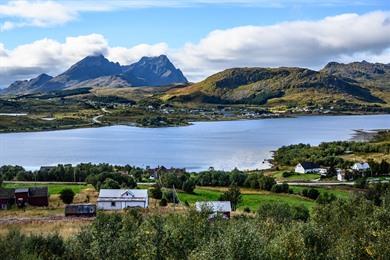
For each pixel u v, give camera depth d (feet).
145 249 124.57
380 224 158.92
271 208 284.20
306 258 129.80
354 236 152.76
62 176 581.53
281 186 527.81
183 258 122.42
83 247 143.74
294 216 289.74
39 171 589.73
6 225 259.39
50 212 348.18
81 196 445.37
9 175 595.06
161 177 574.97
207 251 111.45
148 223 131.03
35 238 143.33
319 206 198.90
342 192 527.81
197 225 131.64
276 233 152.87
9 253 125.59
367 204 199.31
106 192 402.52
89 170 593.01
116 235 144.97
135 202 394.52
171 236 125.39
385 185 447.83
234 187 429.38
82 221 279.69
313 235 142.51
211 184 572.10
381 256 133.28
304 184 601.21
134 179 555.28
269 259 119.55
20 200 390.63
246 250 112.06
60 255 141.79
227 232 121.08
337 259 133.80
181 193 494.59
